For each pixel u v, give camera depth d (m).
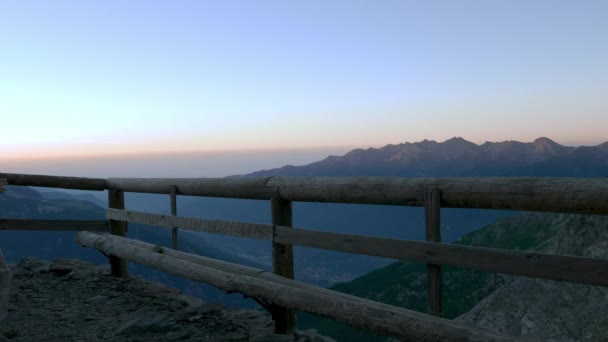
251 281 4.21
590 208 2.40
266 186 4.36
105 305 5.50
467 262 2.88
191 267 4.90
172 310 5.16
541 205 2.61
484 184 2.85
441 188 3.06
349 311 3.38
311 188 3.95
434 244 3.05
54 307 5.41
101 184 7.13
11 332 4.44
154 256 5.46
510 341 2.54
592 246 29.00
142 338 4.41
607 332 20.22
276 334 4.29
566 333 22.78
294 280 4.12
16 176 6.63
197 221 5.18
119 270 6.76
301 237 4.00
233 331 4.48
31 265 7.47
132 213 6.38
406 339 3.04
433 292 3.11
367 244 3.49
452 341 2.79
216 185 4.91
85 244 6.97
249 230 4.58
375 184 3.47
